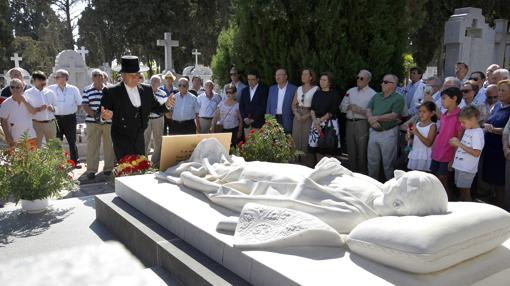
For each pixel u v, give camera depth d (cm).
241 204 296
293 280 196
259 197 287
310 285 190
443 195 227
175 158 420
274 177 307
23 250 329
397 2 682
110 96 513
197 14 2400
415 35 1703
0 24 2331
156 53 2370
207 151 400
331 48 672
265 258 221
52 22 3078
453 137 473
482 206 227
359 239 216
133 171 448
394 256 199
